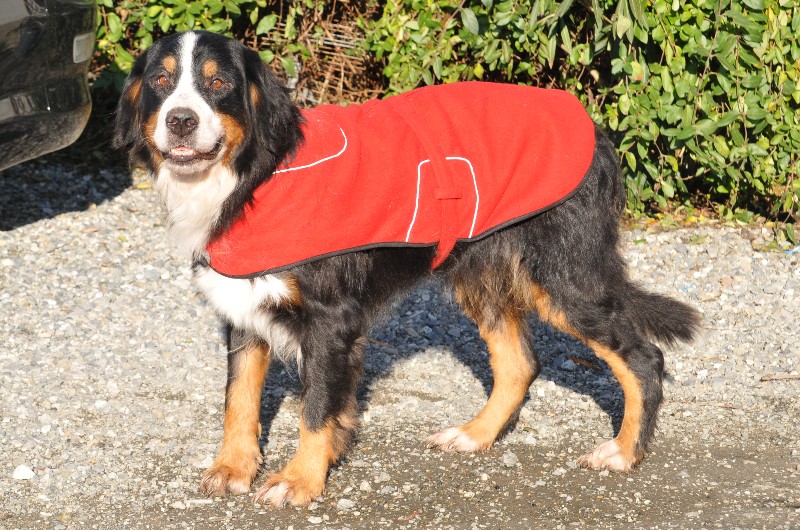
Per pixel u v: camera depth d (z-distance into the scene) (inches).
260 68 142.9
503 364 168.7
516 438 169.2
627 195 264.4
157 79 140.9
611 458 156.3
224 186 140.9
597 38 233.3
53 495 146.2
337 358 146.6
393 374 194.5
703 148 252.1
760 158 246.7
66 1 208.2
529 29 237.8
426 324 217.0
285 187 140.3
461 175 150.8
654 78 239.5
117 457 158.4
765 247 251.6
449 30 254.4
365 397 184.2
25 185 276.8
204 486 148.2
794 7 235.8
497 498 147.2
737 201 272.8
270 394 184.1
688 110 240.4
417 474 155.0
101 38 273.0
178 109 134.2
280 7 281.4
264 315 147.1
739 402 181.8
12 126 200.5
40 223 255.9
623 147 245.4
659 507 143.3
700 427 171.8
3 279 225.1
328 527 138.6
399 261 154.5
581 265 156.3
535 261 156.9
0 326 203.9
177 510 143.3
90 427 167.8
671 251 250.2
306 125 145.6
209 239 144.0
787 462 157.9
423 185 148.0
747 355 201.2
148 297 221.6
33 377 184.4
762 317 217.5
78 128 221.9
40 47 201.9
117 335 203.9
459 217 151.2
